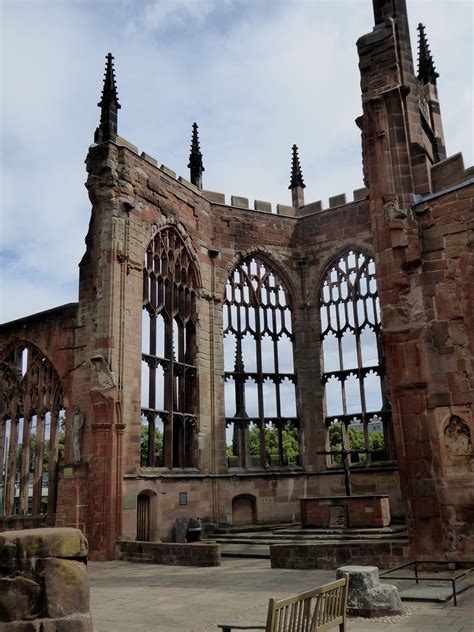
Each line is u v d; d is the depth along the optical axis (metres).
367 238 41.53
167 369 35.50
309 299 43.00
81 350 32.22
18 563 9.92
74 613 9.94
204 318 39.09
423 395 22.05
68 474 30.12
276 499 38.62
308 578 19.98
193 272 39.09
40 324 34.97
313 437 40.75
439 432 21.59
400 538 27.73
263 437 39.81
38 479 34.66
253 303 42.09
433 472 21.39
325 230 43.38
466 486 20.84
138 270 33.72
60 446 58.69
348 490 33.19
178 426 36.34
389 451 38.47
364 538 28.48
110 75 35.00
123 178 33.69
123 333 31.70
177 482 34.06
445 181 23.59
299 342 42.38
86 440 30.62
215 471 37.12
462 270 22.41
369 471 38.00
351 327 41.31
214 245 41.22
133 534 30.06
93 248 33.09
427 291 22.81
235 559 26.95
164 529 32.47
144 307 34.66
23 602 9.74
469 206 22.69
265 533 33.53
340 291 42.28
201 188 41.88
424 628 12.56
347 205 42.84
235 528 35.78
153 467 33.12
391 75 25.09
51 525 32.50
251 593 17.59
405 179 24.06
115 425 30.02
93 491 29.17
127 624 13.83
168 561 25.73
